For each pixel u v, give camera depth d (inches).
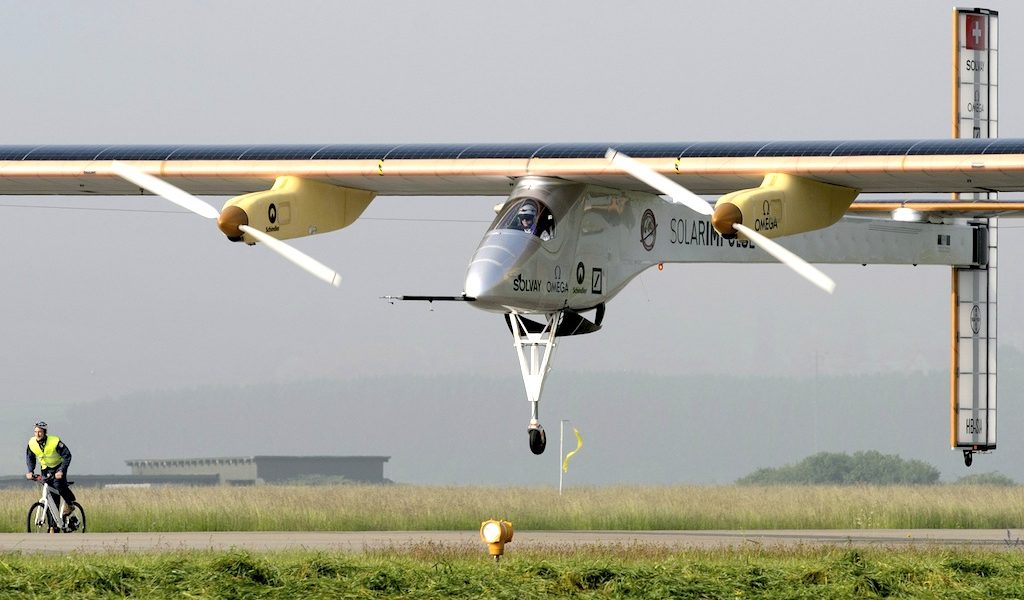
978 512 4407.0
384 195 4040.4
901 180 3481.8
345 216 3909.9
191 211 3142.2
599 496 5142.7
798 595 2178.9
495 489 6417.3
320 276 2775.6
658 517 4244.6
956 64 5777.6
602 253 3772.1
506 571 2316.7
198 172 3828.7
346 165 3725.4
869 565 2439.7
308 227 3762.3
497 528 2413.9
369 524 4003.4
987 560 2539.4
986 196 5349.4
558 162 3614.7
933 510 4439.0
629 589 2186.3
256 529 3902.6
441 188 3917.3
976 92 5812.0
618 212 3826.3
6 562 2364.7
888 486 6692.9
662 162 3545.8
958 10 5777.6
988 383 5664.4
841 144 3462.1
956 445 5649.6
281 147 3853.3
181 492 4798.2
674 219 3993.6
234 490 5408.5
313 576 2246.6
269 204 3614.7
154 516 3892.7
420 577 2251.5
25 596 2074.3
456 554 2625.5
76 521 3555.6
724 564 2447.1
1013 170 3275.1
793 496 5211.6
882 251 4798.2
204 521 3880.4
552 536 3555.6
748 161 3472.0
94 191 4133.9
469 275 3474.4
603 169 3570.4
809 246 4471.0
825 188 3567.9
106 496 4495.6
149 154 3902.6
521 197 3641.7
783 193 3376.0
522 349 3730.3
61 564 2340.1
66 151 3956.7
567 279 3651.6
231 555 2337.6
